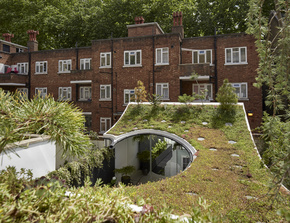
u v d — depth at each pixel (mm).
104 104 19734
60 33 29688
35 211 1785
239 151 8414
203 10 25250
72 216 1818
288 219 1228
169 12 26047
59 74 23031
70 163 7949
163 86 18297
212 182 5926
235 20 24281
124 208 2117
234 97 12328
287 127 2072
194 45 18828
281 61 2129
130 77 19156
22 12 29781
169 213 1989
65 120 2322
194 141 9531
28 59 24234
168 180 6078
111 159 11141
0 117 2115
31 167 6203
